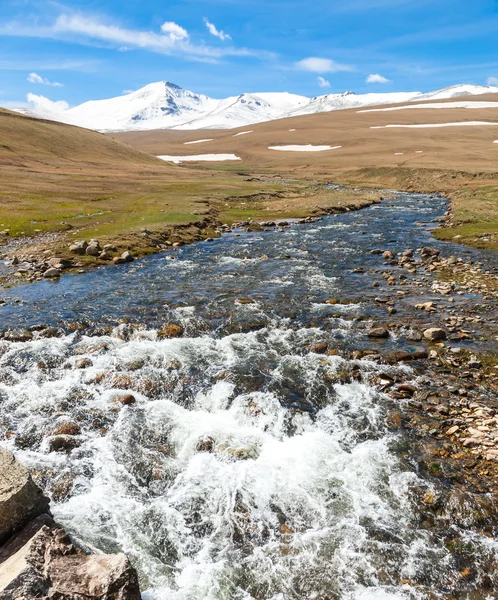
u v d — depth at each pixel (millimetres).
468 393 13445
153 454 11102
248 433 11961
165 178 100812
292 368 15438
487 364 15203
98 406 13125
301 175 125688
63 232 41188
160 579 7770
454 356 15961
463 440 11148
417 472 10273
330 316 20562
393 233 42438
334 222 50500
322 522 9008
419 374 14789
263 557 8281
